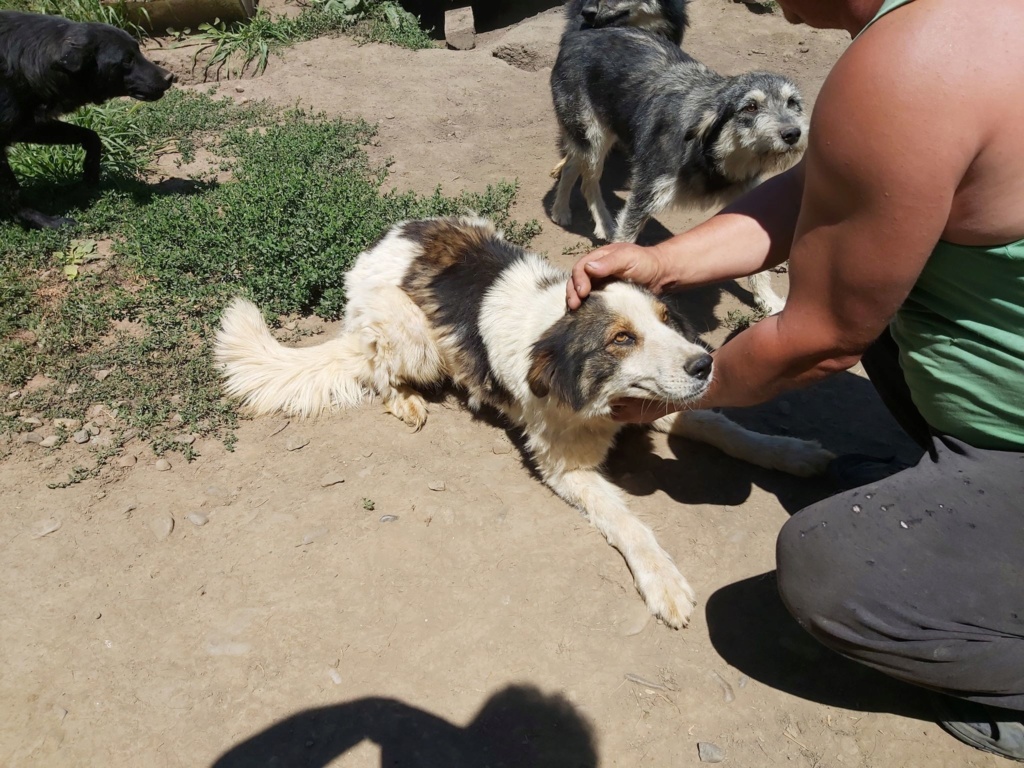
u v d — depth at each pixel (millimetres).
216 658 1004
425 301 1371
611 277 1117
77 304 1528
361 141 2240
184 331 1502
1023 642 787
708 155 1620
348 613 1056
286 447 1311
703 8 3350
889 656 826
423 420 1376
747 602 1073
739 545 1151
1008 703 830
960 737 907
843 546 808
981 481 783
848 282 763
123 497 1206
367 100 2514
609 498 1183
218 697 966
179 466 1265
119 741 924
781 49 3002
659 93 1729
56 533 1149
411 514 1192
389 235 1486
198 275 1629
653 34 1920
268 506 1201
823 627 848
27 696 964
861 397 1423
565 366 1104
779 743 920
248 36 2801
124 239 1745
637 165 1765
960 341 769
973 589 775
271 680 982
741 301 1705
